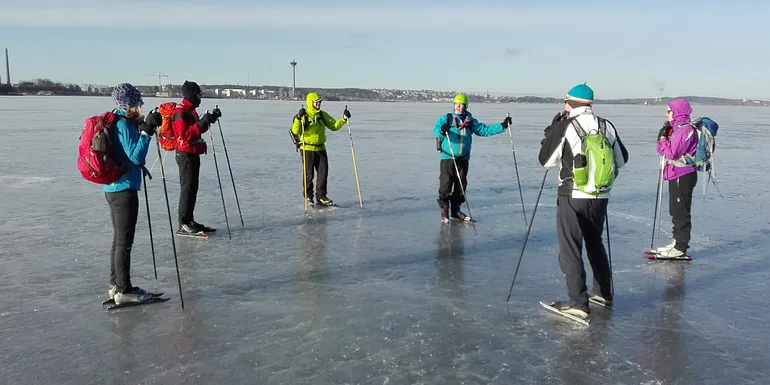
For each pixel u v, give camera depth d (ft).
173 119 23.11
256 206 30.25
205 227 24.29
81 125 89.76
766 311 15.88
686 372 12.34
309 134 29.55
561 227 15.03
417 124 110.73
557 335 14.16
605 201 14.78
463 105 26.03
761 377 12.14
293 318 15.07
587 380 11.95
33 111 140.67
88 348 13.20
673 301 16.58
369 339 13.80
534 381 11.90
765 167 47.88
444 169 26.35
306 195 29.35
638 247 22.48
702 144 20.08
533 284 18.04
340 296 16.78
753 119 158.40
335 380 11.83
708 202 32.12
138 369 12.22
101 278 18.22
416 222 26.81
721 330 14.56
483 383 11.78
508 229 25.52
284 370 12.23
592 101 14.53
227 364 12.47
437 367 12.44
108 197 15.31
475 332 14.29
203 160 49.60
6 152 52.60
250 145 63.21
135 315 15.20
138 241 22.74
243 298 16.56
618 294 17.16
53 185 35.60
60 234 23.66
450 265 20.01
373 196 33.63
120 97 14.57
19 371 12.10
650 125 119.14
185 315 15.24
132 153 14.58
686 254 20.76
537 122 127.85
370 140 71.72
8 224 25.35
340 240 23.31
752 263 20.43
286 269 19.35
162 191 33.94
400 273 19.06
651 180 40.81
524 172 44.65
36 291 16.96
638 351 13.32
